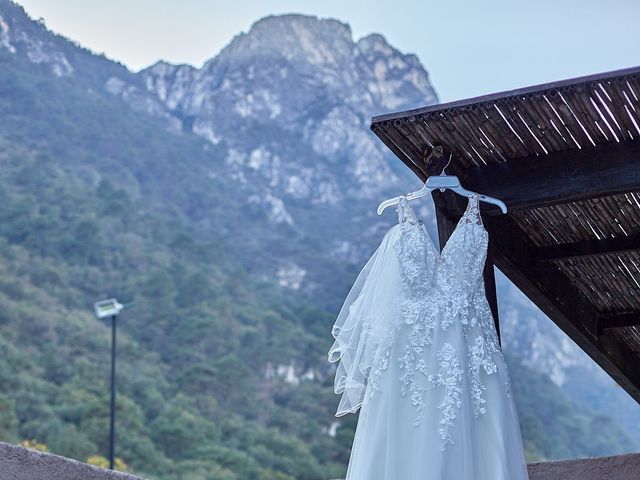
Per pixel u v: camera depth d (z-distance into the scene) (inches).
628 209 140.3
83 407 1991.9
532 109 121.1
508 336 4938.5
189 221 4185.5
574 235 148.4
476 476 116.7
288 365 2945.4
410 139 130.5
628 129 121.4
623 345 173.5
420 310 122.9
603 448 3535.9
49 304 2596.0
